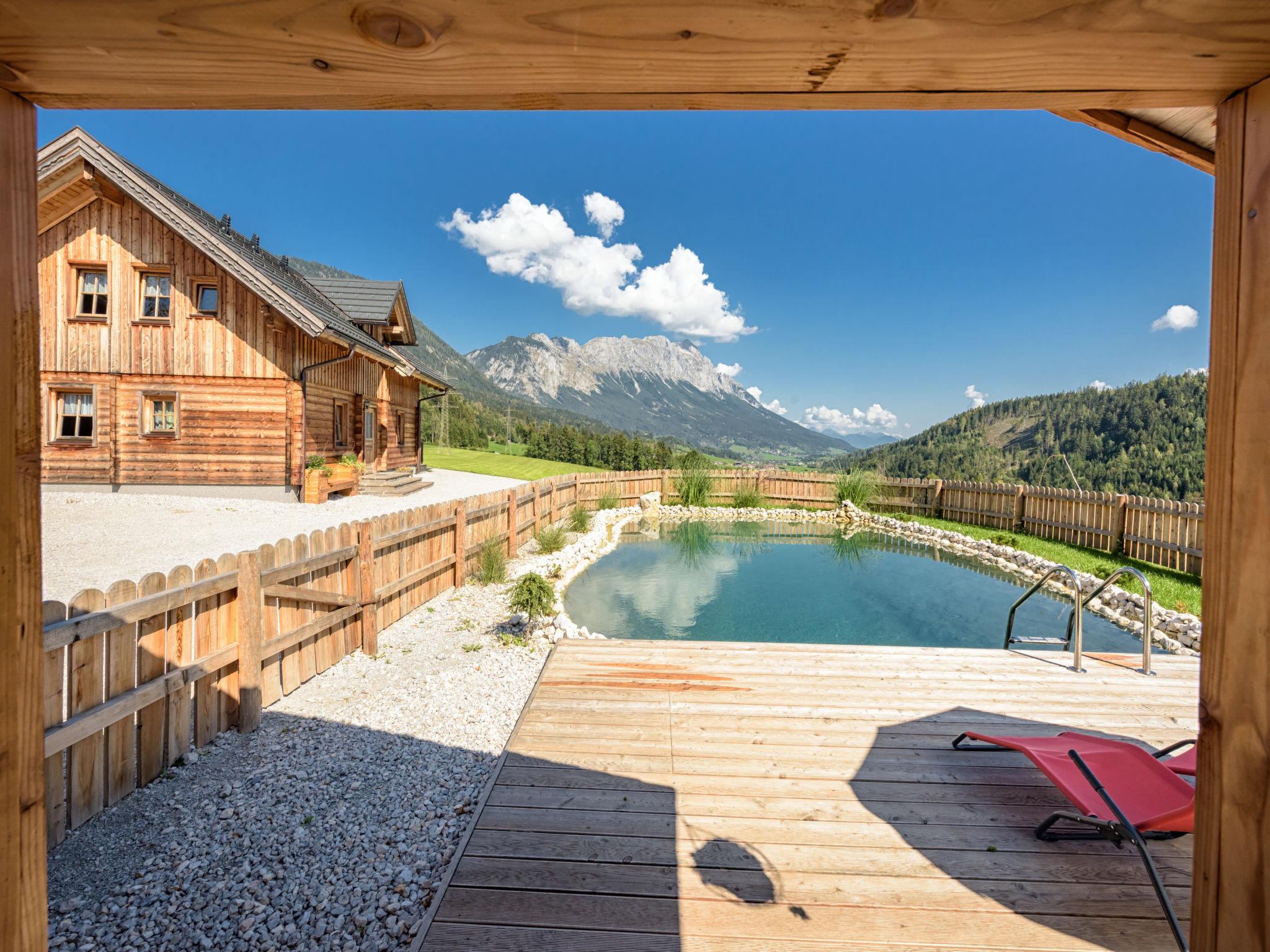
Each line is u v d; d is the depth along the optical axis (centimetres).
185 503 1080
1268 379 74
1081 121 118
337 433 1400
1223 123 80
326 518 1002
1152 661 404
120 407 1142
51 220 1110
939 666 392
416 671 457
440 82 79
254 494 1169
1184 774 213
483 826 221
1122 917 181
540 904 185
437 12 68
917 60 73
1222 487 79
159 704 305
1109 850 210
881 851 209
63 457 1130
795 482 1762
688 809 232
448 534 692
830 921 179
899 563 998
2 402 76
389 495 1420
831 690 350
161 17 68
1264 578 75
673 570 926
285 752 332
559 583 800
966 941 172
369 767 319
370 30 70
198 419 1153
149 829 263
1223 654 79
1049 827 216
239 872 237
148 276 1152
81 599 261
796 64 74
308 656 434
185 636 318
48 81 76
